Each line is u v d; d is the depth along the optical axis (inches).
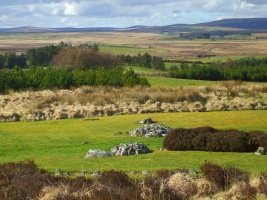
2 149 1034.7
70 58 3912.4
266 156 842.2
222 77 3641.7
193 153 891.4
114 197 508.4
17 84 2314.2
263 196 515.5
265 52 7313.0
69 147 1043.9
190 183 550.9
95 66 3895.2
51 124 1444.4
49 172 701.9
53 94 2009.1
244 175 587.2
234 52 7583.7
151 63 4456.2
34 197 527.8
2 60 4207.7
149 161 799.7
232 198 518.3
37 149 1031.6
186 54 7135.8
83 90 2156.7
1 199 522.9
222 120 1432.1
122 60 4569.4
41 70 2529.5
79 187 554.3
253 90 2017.7
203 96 1929.1
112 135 1196.5
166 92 1990.7
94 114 1635.1
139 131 1179.3
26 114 1609.3
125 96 1921.8
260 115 1521.9
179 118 1505.9
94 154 877.2
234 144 907.4
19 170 672.4
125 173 652.7
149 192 519.5
